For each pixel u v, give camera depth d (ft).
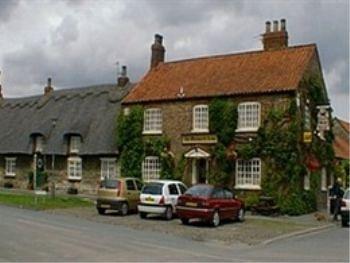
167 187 95.66
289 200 111.75
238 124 119.03
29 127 165.78
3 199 116.78
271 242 71.10
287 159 112.68
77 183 147.74
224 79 127.03
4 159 167.73
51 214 95.35
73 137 150.92
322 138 128.47
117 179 101.65
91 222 85.61
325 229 89.45
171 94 130.00
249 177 116.67
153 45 147.43
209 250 60.95
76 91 167.84
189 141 125.08
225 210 88.94
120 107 142.10
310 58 123.75
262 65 126.82
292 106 113.50
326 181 131.75
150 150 130.82
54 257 50.55
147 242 64.59
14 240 60.54
